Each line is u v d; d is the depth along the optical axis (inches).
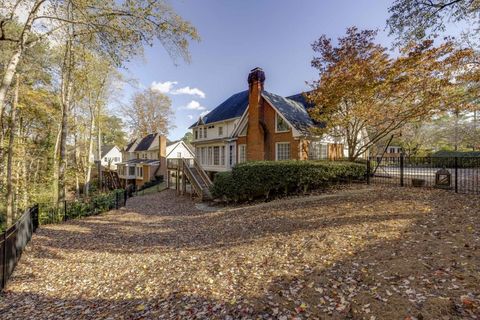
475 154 968.9
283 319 111.6
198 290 151.0
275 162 472.1
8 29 391.5
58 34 415.2
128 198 799.1
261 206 402.0
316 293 127.6
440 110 406.9
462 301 103.5
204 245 254.2
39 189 649.0
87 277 199.5
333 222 243.6
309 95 528.4
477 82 380.8
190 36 355.6
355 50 465.1
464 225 187.6
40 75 608.7
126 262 225.3
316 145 649.0
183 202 611.8
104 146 1952.5
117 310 143.2
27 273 210.5
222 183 512.1
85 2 317.1
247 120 740.0
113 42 342.3
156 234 326.3
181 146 1461.6
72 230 354.3
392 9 353.4
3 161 549.6
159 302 144.8
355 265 149.9
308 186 449.1
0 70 449.4
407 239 175.0
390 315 102.6
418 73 383.6
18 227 235.8
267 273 159.6
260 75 679.7
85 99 850.8
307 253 180.7
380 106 444.5
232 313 122.0
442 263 135.0
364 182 465.4
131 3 315.9
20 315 148.1
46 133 774.5
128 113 1608.0
